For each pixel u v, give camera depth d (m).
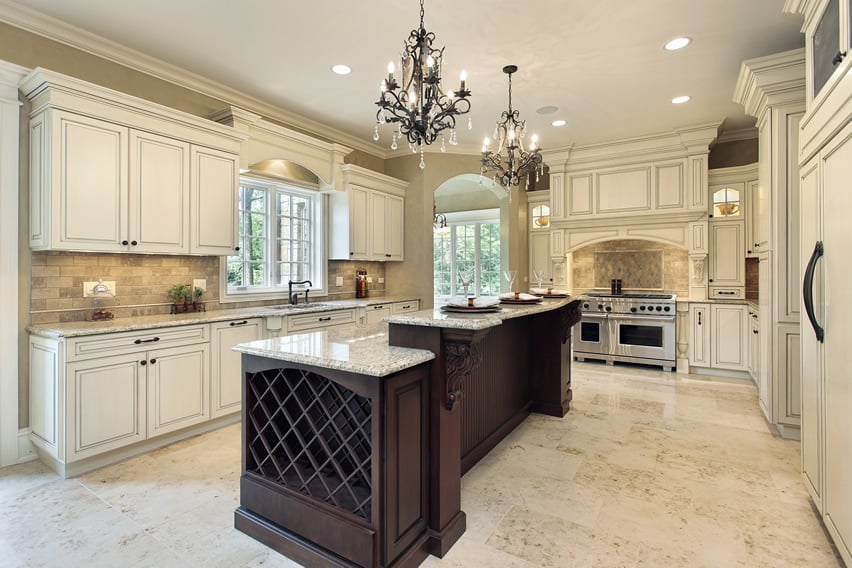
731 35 2.91
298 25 2.79
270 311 3.63
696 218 4.91
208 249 3.33
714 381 4.63
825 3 1.91
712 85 3.70
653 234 5.20
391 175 5.69
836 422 1.73
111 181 2.76
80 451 2.48
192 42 2.99
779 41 2.99
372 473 1.63
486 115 4.39
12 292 2.62
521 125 3.47
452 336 1.80
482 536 1.96
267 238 4.29
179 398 2.96
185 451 2.87
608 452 2.87
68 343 2.43
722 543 1.89
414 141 2.46
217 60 3.24
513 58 3.22
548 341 3.60
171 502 2.25
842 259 1.67
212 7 2.59
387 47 3.07
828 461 1.82
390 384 1.63
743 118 4.54
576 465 2.67
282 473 1.91
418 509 1.80
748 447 2.93
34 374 2.65
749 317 4.54
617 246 5.81
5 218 2.58
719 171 4.89
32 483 2.43
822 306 1.90
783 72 2.94
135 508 2.19
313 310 3.92
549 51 3.12
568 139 5.23
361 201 4.88
